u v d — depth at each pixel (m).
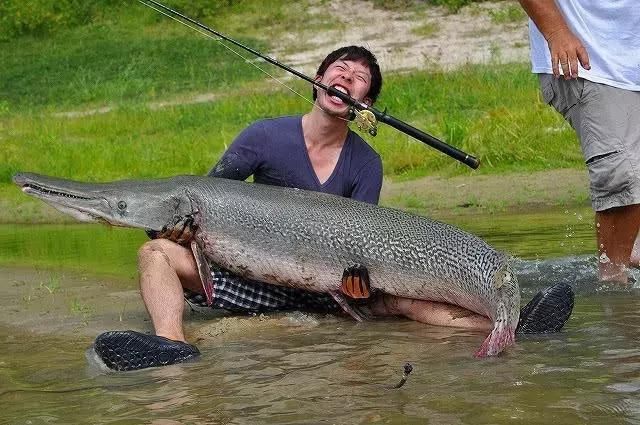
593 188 6.07
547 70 6.15
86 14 29.52
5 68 26.23
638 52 5.92
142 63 25.09
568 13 6.04
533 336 4.77
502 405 3.69
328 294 5.67
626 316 5.09
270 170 5.81
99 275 7.09
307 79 5.64
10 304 6.17
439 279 5.23
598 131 5.97
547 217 9.04
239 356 4.64
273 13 27.38
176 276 5.16
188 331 5.27
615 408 3.60
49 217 11.19
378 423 3.55
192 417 3.72
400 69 21.50
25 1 29.52
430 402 3.77
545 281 6.10
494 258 5.02
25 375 4.46
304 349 4.75
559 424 3.46
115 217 5.49
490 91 17.03
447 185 11.29
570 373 4.07
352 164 5.84
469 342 4.80
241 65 24.08
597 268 6.39
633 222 5.97
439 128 13.96
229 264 5.55
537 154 12.17
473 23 24.61
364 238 5.38
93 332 5.33
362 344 4.83
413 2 26.59
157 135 17.52
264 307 5.71
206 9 28.14
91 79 24.42
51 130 18.59
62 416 3.81
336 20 26.41
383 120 5.66
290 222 5.46
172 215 5.46
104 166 14.59
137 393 4.07
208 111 19.16
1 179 14.23
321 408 3.76
